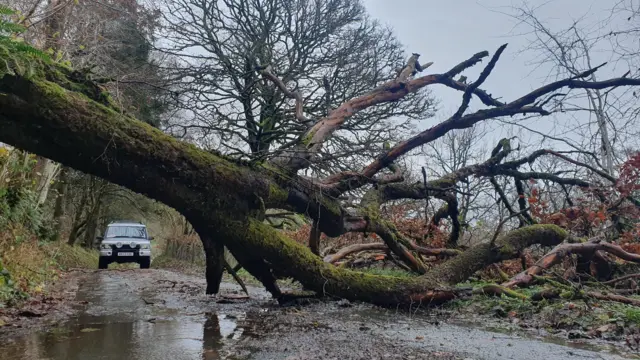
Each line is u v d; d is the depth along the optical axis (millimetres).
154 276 10875
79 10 9336
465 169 7762
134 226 18688
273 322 4434
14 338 3475
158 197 4738
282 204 5633
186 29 13281
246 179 5090
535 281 6438
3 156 7023
